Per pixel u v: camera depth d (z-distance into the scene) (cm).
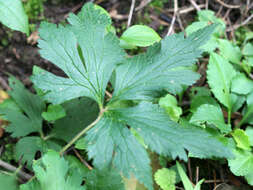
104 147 18
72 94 20
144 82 20
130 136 18
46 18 30
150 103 19
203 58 29
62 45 20
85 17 21
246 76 27
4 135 25
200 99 25
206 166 24
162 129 18
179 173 21
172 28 30
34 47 29
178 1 32
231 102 25
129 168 17
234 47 28
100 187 20
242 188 23
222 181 23
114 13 31
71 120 24
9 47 29
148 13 31
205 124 23
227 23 31
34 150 22
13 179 20
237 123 25
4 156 24
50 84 20
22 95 24
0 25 29
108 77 20
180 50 20
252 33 29
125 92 20
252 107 24
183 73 20
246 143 22
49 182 18
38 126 24
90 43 20
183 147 17
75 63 20
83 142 22
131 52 29
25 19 21
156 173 21
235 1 32
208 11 29
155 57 20
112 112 19
